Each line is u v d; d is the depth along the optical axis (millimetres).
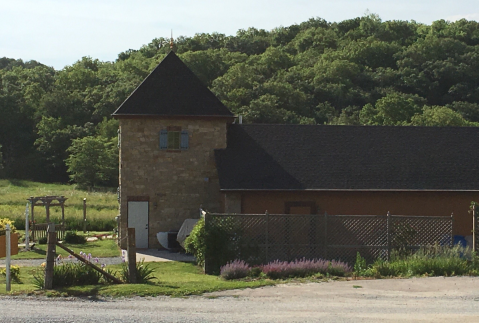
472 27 133750
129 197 28094
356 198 26766
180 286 14352
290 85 95625
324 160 28094
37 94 101188
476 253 18125
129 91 96312
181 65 29203
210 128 28469
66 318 10820
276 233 19281
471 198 27000
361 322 10648
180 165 28312
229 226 19109
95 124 93812
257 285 14719
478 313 11430
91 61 133500
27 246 26578
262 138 29422
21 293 13305
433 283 15047
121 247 27703
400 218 18969
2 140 94250
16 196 51906
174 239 27375
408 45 132250
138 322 10562
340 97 98188
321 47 136875
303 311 11617
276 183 26547
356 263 17500
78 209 42781
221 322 10617
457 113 83188
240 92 93312
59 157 87062
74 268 14680
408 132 30422
